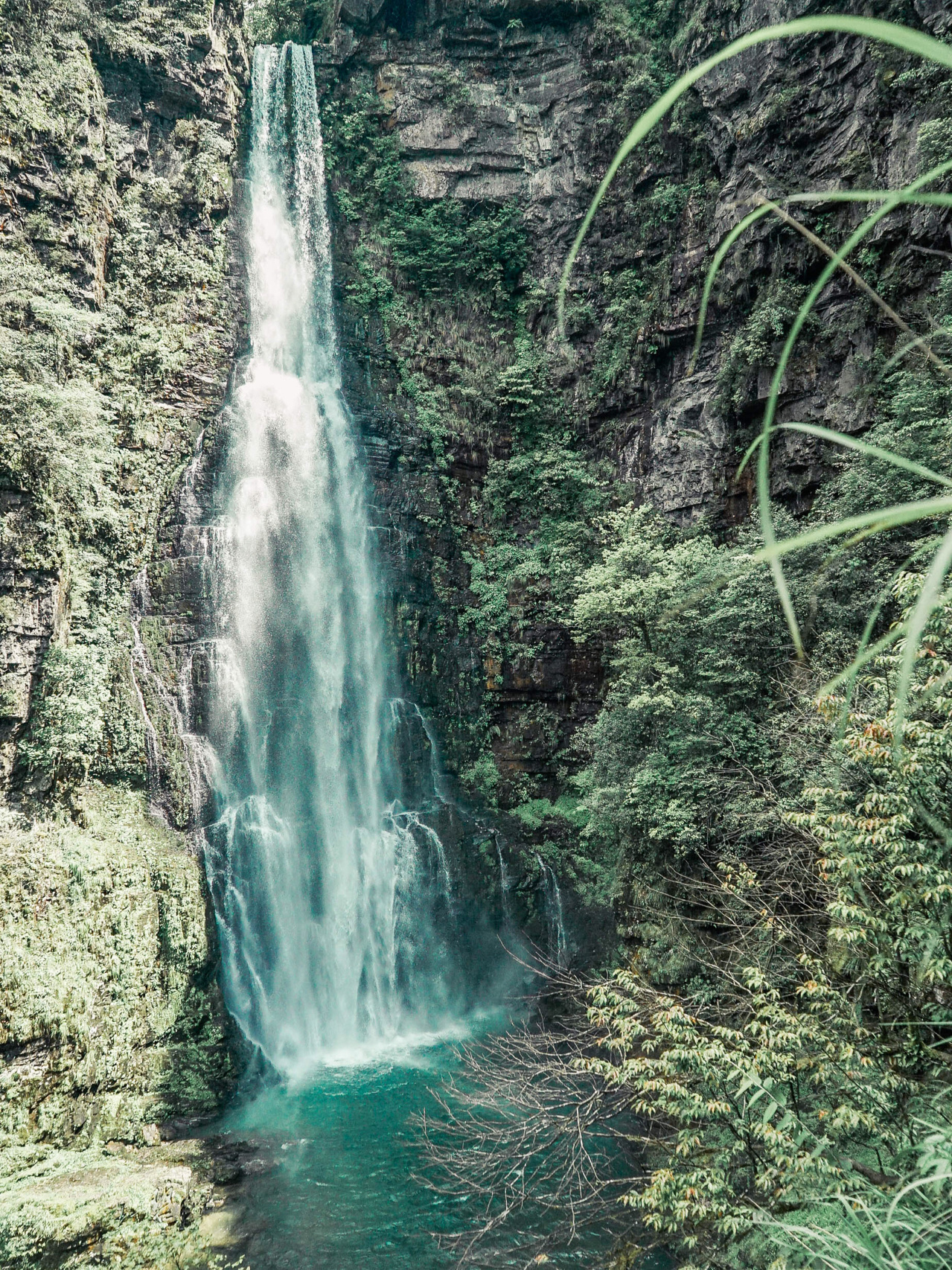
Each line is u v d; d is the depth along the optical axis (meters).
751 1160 9.20
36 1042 17.12
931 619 7.66
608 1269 12.65
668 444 28.36
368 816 27.03
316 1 34.94
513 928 27.25
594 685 30.67
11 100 23.72
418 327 32.88
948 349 18.83
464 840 27.55
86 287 25.00
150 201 27.61
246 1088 20.39
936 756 7.65
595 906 26.80
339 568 28.58
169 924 20.86
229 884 23.00
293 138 32.28
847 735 8.20
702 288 27.84
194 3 28.77
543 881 28.12
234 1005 22.12
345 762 27.03
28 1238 13.55
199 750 23.86
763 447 1.77
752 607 19.95
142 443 25.61
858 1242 4.90
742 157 26.33
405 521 30.78
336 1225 15.04
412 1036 24.36
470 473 32.53
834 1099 8.61
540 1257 12.04
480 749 30.38
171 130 28.59
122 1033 18.98
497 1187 15.30
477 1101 14.64
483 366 33.28
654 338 29.27
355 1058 22.53
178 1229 14.97
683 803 19.67
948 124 19.97
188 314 27.67
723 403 26.41
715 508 26.70
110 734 22.30
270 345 29.81
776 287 24.73
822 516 21.25
